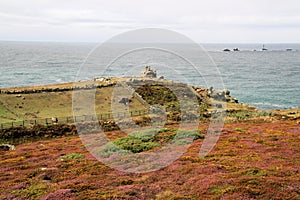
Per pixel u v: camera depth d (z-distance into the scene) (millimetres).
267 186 17891
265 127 43906
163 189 18922
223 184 18609
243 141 33000
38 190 19438
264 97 118938
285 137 35031
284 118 59875
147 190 18828
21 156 30219
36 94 62219
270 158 25422
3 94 60281
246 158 25531
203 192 17719
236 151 28359
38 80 144125
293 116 62594
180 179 20609
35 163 26891
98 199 17484
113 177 21625
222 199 16453
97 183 20422
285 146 30203
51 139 43188
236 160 24906
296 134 37156
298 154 26984
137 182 20484
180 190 18516
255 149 29219
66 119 51031
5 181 21891
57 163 26297
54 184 20578
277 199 16250
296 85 148375
